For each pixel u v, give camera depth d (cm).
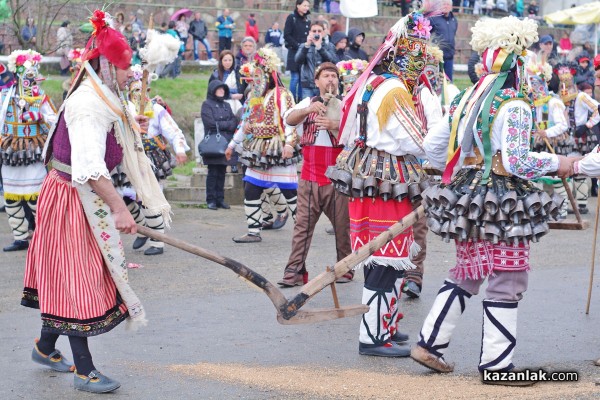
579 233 1220
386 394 552
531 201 546
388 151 626
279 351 662
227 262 568
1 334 711
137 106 1027
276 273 946
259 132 1105
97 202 559
